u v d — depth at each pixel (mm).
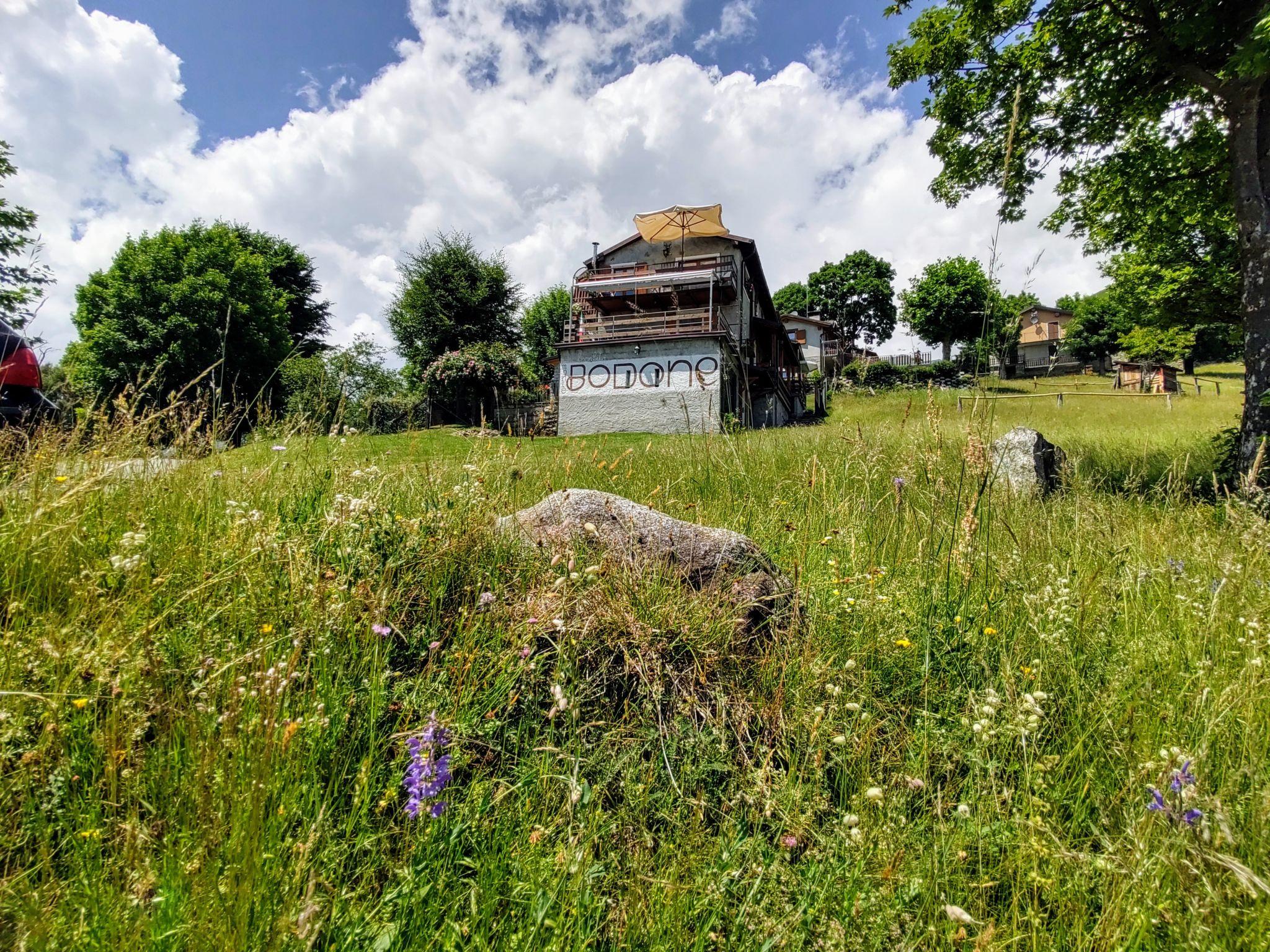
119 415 2941
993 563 3008
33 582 1927
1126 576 2932
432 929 1251
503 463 3318
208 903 1086
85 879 1171
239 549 2199
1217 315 9703
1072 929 1363
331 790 1511
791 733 1935
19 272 9219
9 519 2051
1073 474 5699
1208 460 8305
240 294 28062
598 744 1839
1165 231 9695
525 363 46031
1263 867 1284
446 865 1378
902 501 3740
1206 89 7762
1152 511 4738
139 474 2836
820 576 3039
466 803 1563
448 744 1434
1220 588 2395
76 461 2670
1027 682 2158
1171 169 9086
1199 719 1876
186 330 25031
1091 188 10102
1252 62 6031
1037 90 9188
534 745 1798
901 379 36719
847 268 62344
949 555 2840
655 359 24109
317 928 1058
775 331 31312
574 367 25094
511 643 2078
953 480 3652
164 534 2375
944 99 10062
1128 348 12711
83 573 1852
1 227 16484
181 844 1237
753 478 5098
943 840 1505
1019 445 6258
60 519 2125
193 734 1400
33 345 4441
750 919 1384
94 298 26750
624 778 1735
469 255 41719
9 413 4000
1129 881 1333
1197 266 9656
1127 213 9789
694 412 23250
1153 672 2211
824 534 3572
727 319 27266
